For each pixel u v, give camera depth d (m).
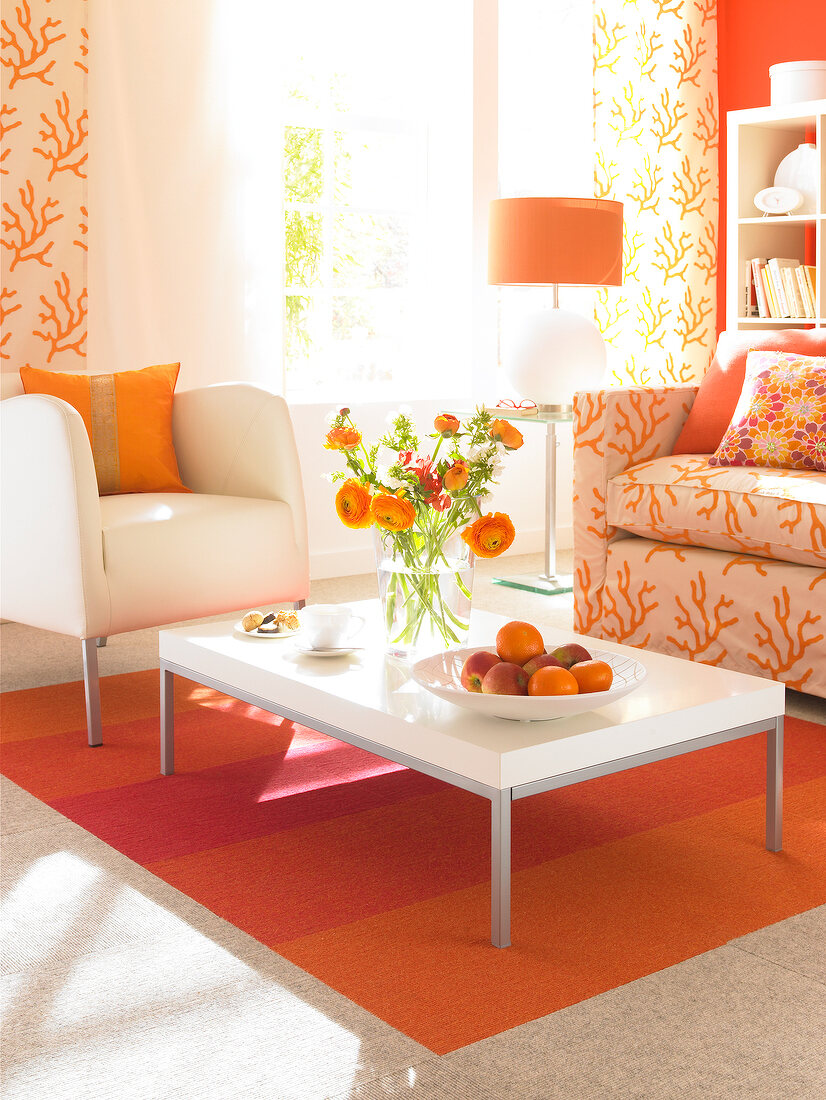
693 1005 1.65
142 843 2.22
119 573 2.84
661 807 2.39
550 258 4.09
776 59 5.36
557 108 5.51
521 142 5.43
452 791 2.49
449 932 1.87
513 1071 1.49
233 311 4.39
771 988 1.69
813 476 3.07
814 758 2.70
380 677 2.14
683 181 5.39
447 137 5.13
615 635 3.46
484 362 5.18
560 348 4.33
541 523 5.43
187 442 3.49
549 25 5.44
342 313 5.03
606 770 1.84
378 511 2.08
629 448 3.49
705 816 2.34
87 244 4.09
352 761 2.69
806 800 2.43
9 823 2.32
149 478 3.35
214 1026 1.60
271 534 3.19
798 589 2.99
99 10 4.04
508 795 1.73
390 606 2.22
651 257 5.36
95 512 2.80
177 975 1.74
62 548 2.80
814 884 2.04
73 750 2.77
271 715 3.05
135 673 3.45
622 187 5.30
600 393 3.44
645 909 1.94
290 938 1.85
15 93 3.91
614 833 2.26
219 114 4.30
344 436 2.18
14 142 3.93
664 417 3.57
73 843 2.22
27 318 4.01
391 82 5.08
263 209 4.42
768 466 3.22
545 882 2.05
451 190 5.14
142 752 2.75
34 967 1.76
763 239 5.13
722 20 5.51
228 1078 1.48
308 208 4.89
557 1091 1.45
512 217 4.14
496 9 5.03
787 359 3.34
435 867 2.11
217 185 4.32
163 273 4.25
